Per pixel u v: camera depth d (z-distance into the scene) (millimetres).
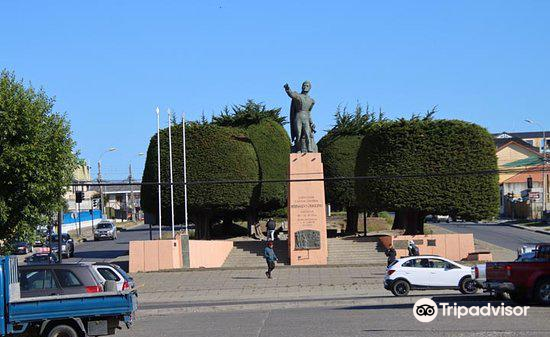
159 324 25781
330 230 75125
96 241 89312
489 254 51344
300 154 53219
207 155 59750
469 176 56219
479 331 21484
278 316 26578
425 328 22297
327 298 34094
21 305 20188
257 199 64188
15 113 32469
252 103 74000
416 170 56344
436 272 33375
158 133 55781
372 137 58281
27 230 34188
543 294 26141
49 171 33406
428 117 74375
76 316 20484
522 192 108062
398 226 73250
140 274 48188
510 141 130125
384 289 37812
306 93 54344
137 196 168875
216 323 25328
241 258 55469
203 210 60750
